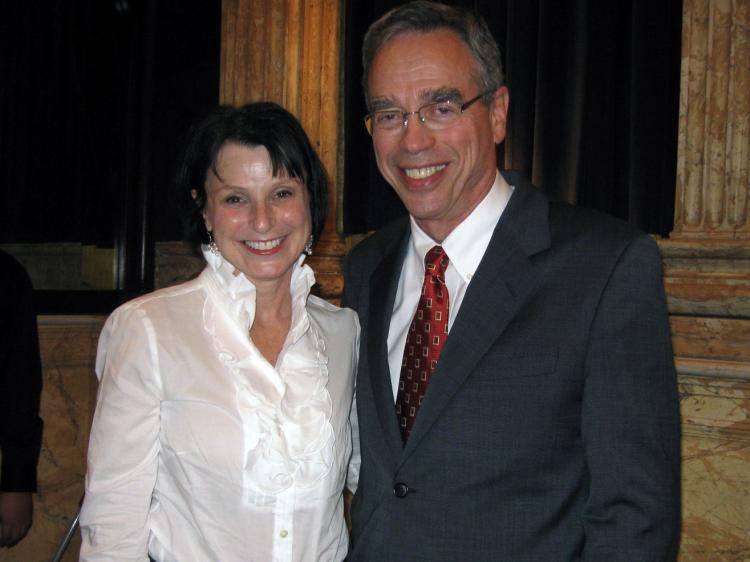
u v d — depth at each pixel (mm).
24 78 4195
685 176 2645
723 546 2582
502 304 1446
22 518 2221
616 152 2834
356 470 1705
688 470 2645
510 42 2938
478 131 1502
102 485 1370
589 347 1355
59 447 4109
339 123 3387
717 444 2592
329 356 1593
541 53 2869
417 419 1451
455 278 1548
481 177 1531
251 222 1445
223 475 1388
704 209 2621
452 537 1399
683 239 2645
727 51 2553
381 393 1549
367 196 3373
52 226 4301
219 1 3961
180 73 4145
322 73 3332
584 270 1402
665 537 1294
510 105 2945
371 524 1501
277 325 1564
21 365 2203
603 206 2836
